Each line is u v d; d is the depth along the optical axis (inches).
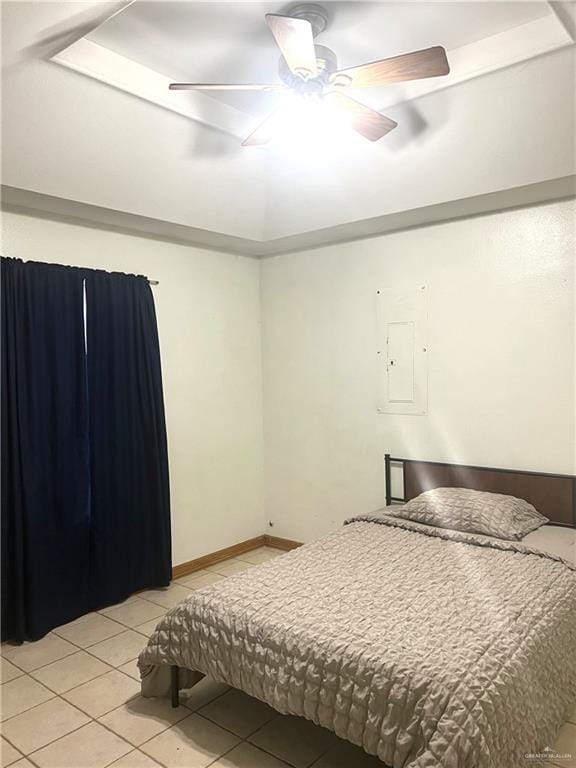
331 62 83.4
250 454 178.7
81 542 129.6
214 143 120.9
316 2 82.4
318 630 80.0
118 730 90.5
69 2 75.3
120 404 136.3
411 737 66.3
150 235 148.2
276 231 155.3
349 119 95.3
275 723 92.2
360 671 72.4
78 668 109.1
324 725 74.7
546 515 127.0
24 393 119.3
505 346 132.6
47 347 123.4
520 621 82.4
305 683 76.4
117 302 136.1
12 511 117.4
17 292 118.6
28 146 100.7
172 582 152.1
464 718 63.6
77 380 128.1
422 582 95.6
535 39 89.4
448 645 74.9
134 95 100.5
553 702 80.0
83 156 108.0
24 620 118.9
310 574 100.3
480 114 103.3
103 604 135.0
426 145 113.5
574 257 122.3
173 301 154.4
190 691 101.8
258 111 119.6
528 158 107.8
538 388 128.6
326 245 163.8
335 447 165.2
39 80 90.4
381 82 83.5
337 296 162.4
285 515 178.5
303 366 171.5
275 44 93.2
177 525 156.1
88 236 134.3
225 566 164.6
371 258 154.3
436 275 142.4
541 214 125.8
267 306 179.9
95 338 132.0
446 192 122.2
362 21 87.7
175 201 130.4
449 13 86.3
